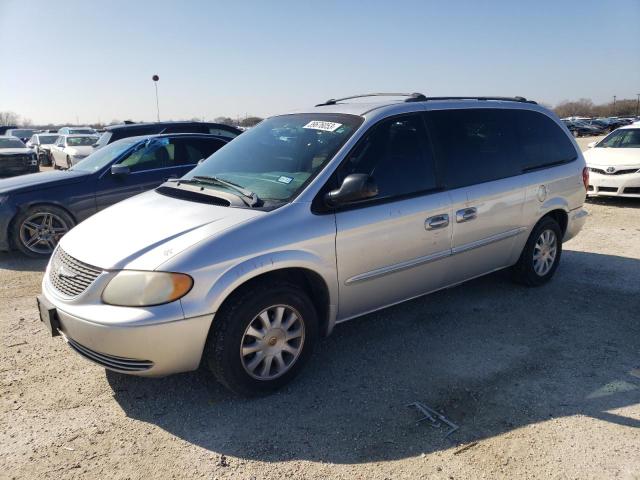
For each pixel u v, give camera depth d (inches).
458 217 160.9
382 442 111.0
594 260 240.1
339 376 138.6
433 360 146.5
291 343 132.6
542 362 144.0
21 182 272.1
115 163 280.8
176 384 135.5
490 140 177.5
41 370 144.1
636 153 382.9
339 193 130.0
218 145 316.5
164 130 438.3
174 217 131.0
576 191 206.2
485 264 178.2
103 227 135.7
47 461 106.6
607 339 157.9
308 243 128.6
